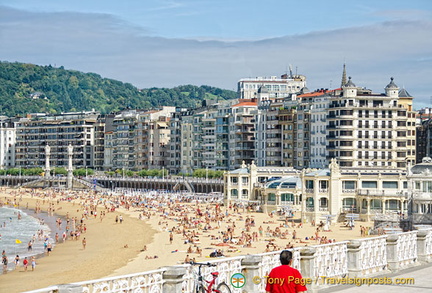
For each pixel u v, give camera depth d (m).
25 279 100.25
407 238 36.16
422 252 37.34
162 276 25.06
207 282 26.08
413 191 132.88
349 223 154.62
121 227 178.75
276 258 29.34
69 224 194.50
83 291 22.05
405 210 157.25
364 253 33.09
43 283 96.31
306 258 29.95
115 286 23.47
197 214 192.12
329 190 164.25
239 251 121.62
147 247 133.38
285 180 192.88
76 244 145.50
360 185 164.50
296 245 127.25
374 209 160.75
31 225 195.50
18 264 115.06
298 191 188.75
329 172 164.88
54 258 123.81
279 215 187.25
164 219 192.50
